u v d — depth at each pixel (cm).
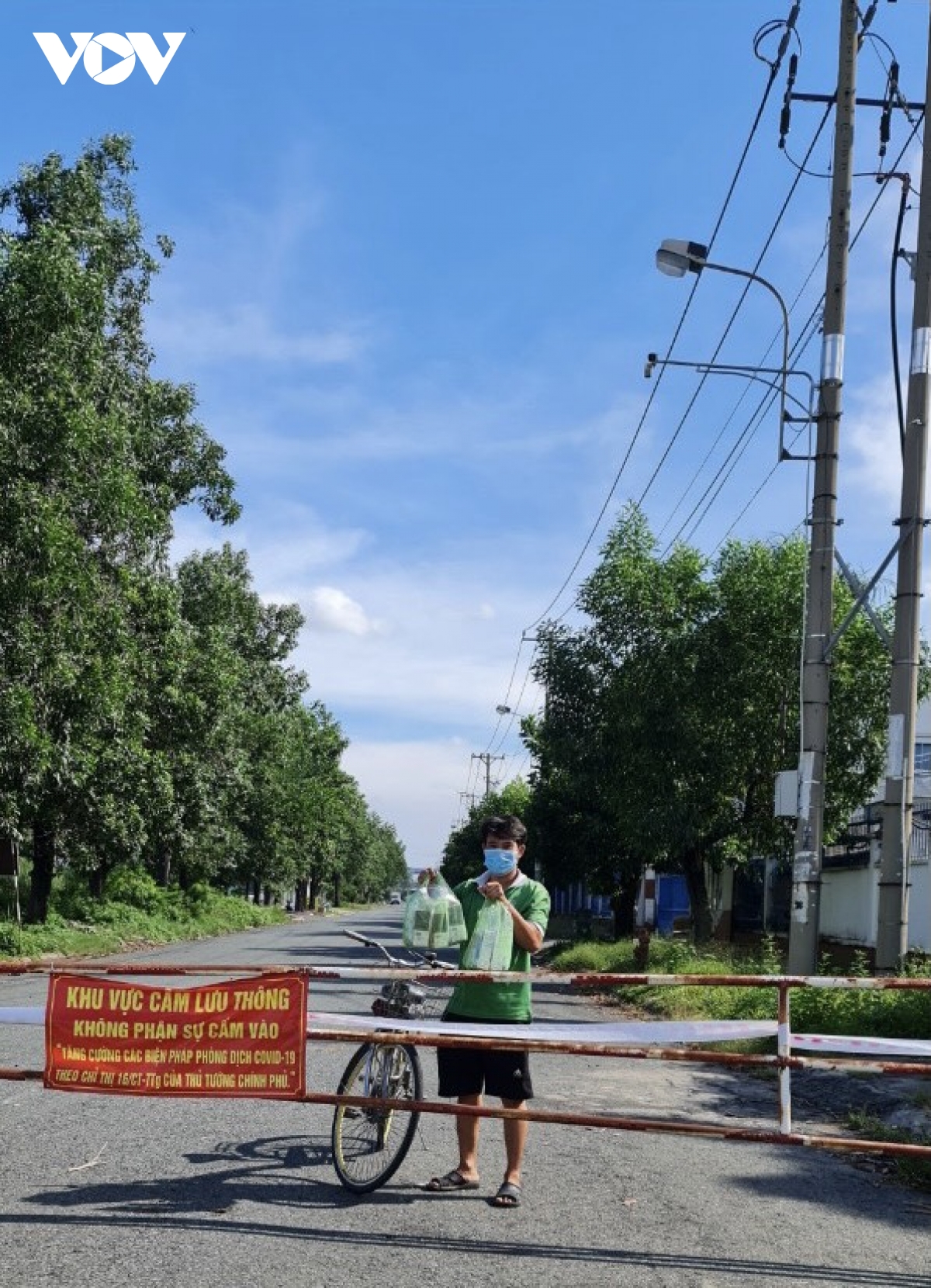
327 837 8675
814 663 1388
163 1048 615
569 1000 1902
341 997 1669
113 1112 822
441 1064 648
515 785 8588
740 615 2291
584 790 2689
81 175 2517
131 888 4441
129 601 2552
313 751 8500
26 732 2144
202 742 3225
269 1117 813
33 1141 727
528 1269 514
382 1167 628
